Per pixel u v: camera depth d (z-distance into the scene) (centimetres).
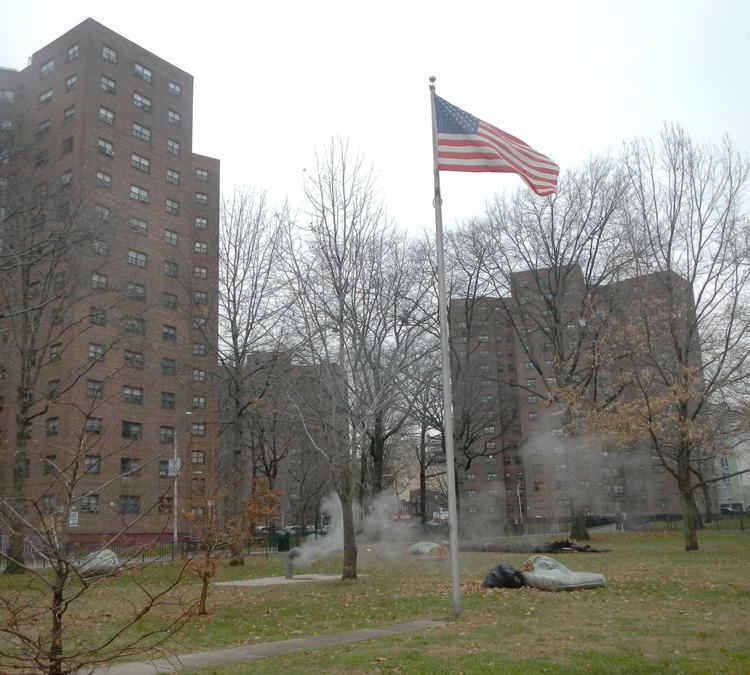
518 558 2562
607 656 880
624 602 1355
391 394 2788
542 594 1484
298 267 3650
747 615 1184
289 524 8238
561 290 3834
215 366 4322
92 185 3728
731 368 2839
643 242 2914
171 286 5275
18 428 2509
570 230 3756
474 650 933
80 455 680
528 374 7512
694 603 1327
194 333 5266
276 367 2736
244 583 1973
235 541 2138
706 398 2691
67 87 5141
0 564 2188
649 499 7069
